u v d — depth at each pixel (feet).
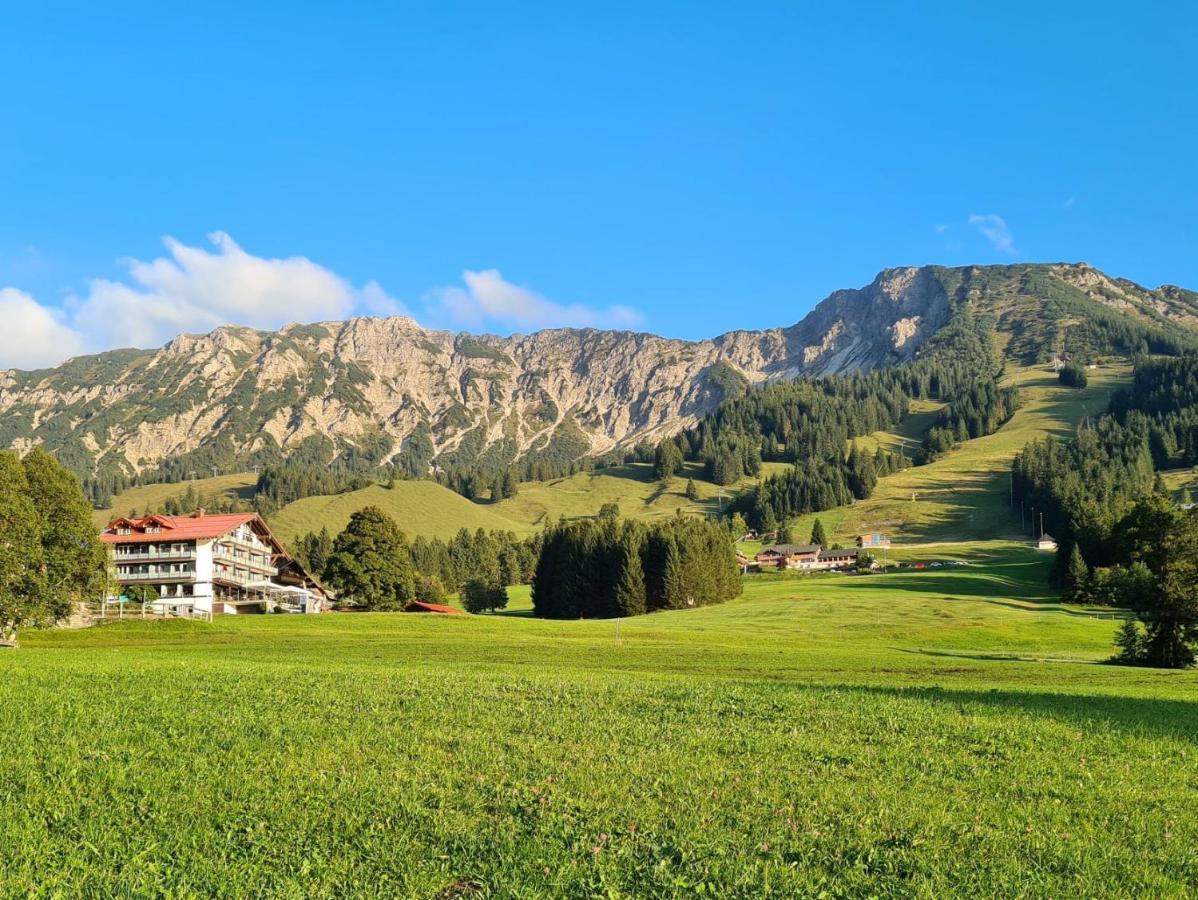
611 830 60.85
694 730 91.97
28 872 53.16
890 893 52.39
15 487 258.98
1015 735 93.35
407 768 74.74
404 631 315.17
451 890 52.47
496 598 627.05
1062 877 54.95
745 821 62.85
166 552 465.06
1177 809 68.54
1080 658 294.66
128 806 64.69
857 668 208.95
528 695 113.80
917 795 70.03
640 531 569.64
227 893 51.44
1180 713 115.85
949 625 406.21
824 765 78.89
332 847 57.82
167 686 114.11
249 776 71.46
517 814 64.03
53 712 94.43
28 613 254.27
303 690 112.47
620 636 329.93
